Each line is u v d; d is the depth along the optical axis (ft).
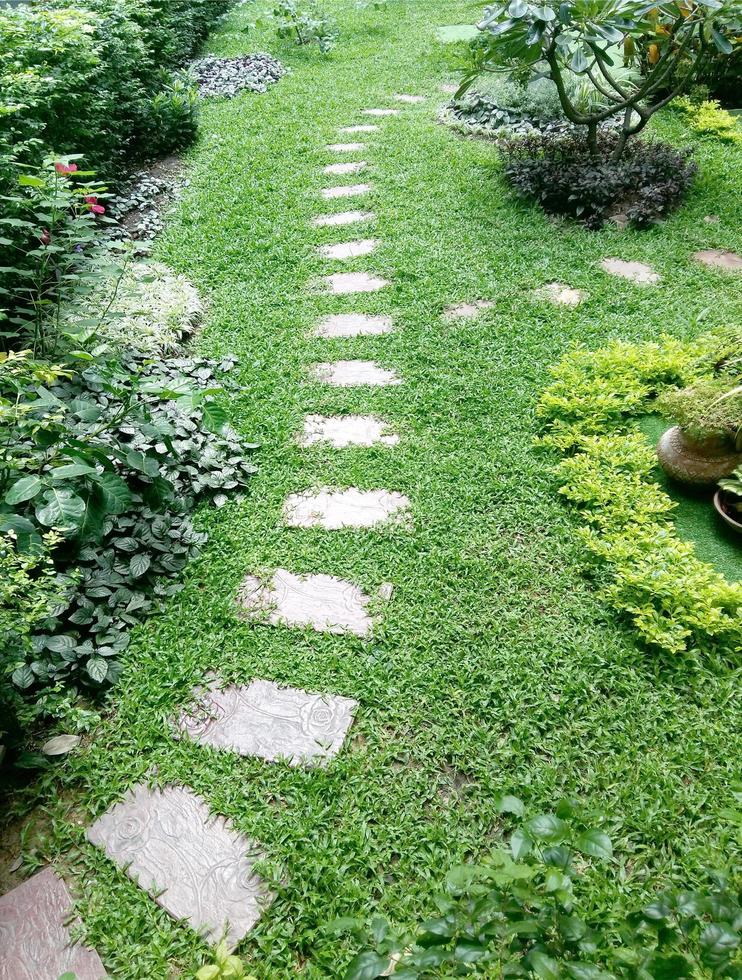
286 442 10.74
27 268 12.37
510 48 15.43
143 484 9.65
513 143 19.69
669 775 6.41
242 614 8.24
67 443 8.27
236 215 17.79
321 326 13.46
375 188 18.62
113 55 19.52
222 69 28.89
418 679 7.35
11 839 6.30
